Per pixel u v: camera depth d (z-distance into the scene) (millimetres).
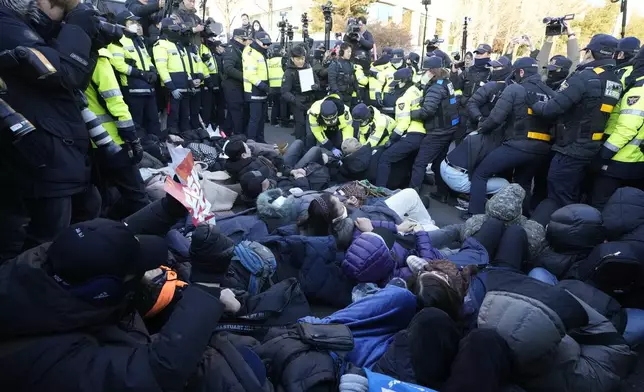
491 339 1863
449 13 30750
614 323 2559
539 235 3227
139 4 6539
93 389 1185
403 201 4152
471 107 5418
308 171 4930
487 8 23266
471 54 9797
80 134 2107
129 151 2963
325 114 5215
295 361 1893
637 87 3717
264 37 6984
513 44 7848
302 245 2992
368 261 2766
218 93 7957
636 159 3830
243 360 1539
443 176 5184
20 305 1178
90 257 1223
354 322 2316
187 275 2297
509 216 3266
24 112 1860
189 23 7020
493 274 2520
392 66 8562
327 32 8336
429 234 3656
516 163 4480
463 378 1764
